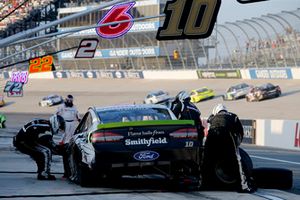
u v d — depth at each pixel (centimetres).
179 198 1150
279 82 7594
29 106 8494
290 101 6394
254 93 6681
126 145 1215
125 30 2355
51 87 10188
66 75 10750
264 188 1330
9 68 9925
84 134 1313
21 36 1845
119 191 1245
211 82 8450
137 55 9612
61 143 1523
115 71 10012
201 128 1468
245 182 1234
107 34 2392
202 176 1259
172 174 1264
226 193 1230
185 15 1791
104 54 10075
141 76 9669
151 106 1368
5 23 6122
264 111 5922
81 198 1141
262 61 7906
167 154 1227
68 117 2275
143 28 9494
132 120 1294
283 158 2416
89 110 1384
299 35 7312
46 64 4106
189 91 8094
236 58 8225
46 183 1397
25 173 1656
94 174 1264
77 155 1333
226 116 1241
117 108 1357
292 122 3312
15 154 2331
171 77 9194
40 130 1461
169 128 1233
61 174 1648
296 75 7500
